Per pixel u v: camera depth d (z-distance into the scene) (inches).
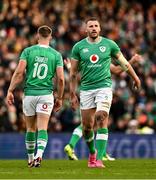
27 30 2854.3
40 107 1320.1
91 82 1341.0
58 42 2827.3
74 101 1390.3
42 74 1321.4
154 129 2452.0
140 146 2134.6
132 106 2501.2
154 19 3265.3
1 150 2102.6
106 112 1323.8
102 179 1032.2
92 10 3157.0
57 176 1087.0
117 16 3159.5
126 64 1370.6
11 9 2952.8
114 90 2561.5
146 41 3070.9
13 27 2859.3
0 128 2287.2
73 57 1363.2
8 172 1180.5
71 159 1739.7
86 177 1067.3
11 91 1330.0
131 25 3129.9
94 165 1357.0
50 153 2095.2
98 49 1338.6
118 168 1314.0
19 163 1534.2
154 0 3412.9
